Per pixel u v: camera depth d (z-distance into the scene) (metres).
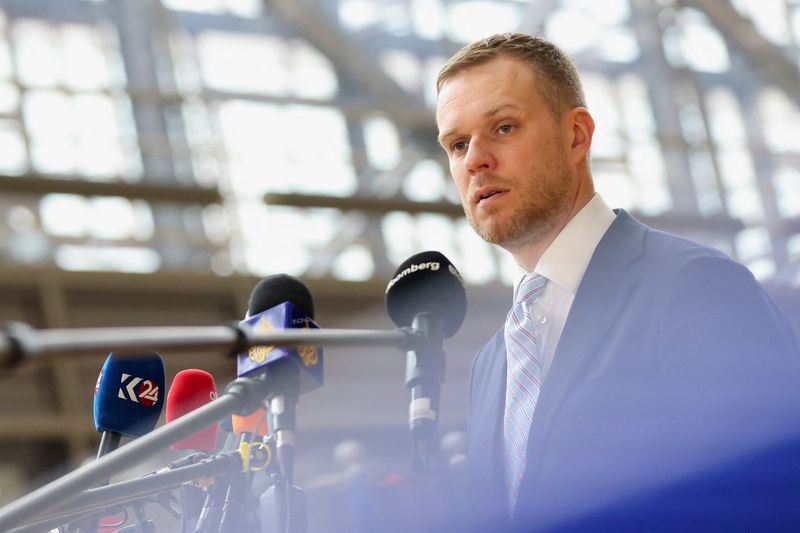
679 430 2.28
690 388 2.30
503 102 2.61
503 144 2.62
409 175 14.32
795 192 15.82
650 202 15.31
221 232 13.07
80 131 12.88
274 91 14.07
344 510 2.42
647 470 2.28
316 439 11.95
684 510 2.24
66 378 11.50
